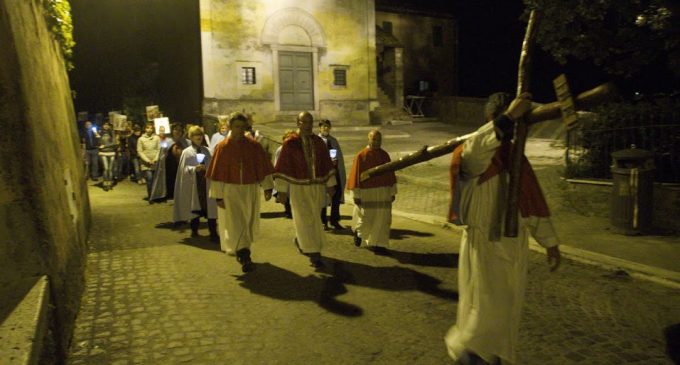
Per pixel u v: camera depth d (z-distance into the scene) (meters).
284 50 24.17
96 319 5.28
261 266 7.14
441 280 6.50
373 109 26.44
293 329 5.05
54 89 7.39
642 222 8.04
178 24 25.06
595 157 9.90
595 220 9.07
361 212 7.73
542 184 11.18
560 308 5.54
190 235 9.07
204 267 7.09
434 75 32.34
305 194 6.97
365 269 6.98
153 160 13.45
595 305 5.62
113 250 7.99
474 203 3.42
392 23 30.69
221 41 22.73
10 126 4.30
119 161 18.02
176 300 5.81
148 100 26.25
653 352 4.51
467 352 3.42
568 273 6.71
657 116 9.16
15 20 5.14
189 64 24.00
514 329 3.40
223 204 6.90
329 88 25.41
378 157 7.65
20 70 4.66
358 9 25.83
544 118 3.13
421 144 19.23
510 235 3.26
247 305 5.67
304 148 7.05
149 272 6.85
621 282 6.35
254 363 4.37
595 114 9.97
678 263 6.77
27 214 4.24
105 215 11.02
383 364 4.36
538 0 7.98
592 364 4.32
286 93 24.42
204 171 8.62
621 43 8.53
